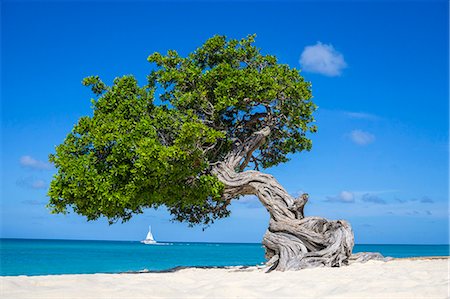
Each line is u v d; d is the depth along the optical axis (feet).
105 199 55.83
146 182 56.75
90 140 58.08
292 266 55.42
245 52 70.69
